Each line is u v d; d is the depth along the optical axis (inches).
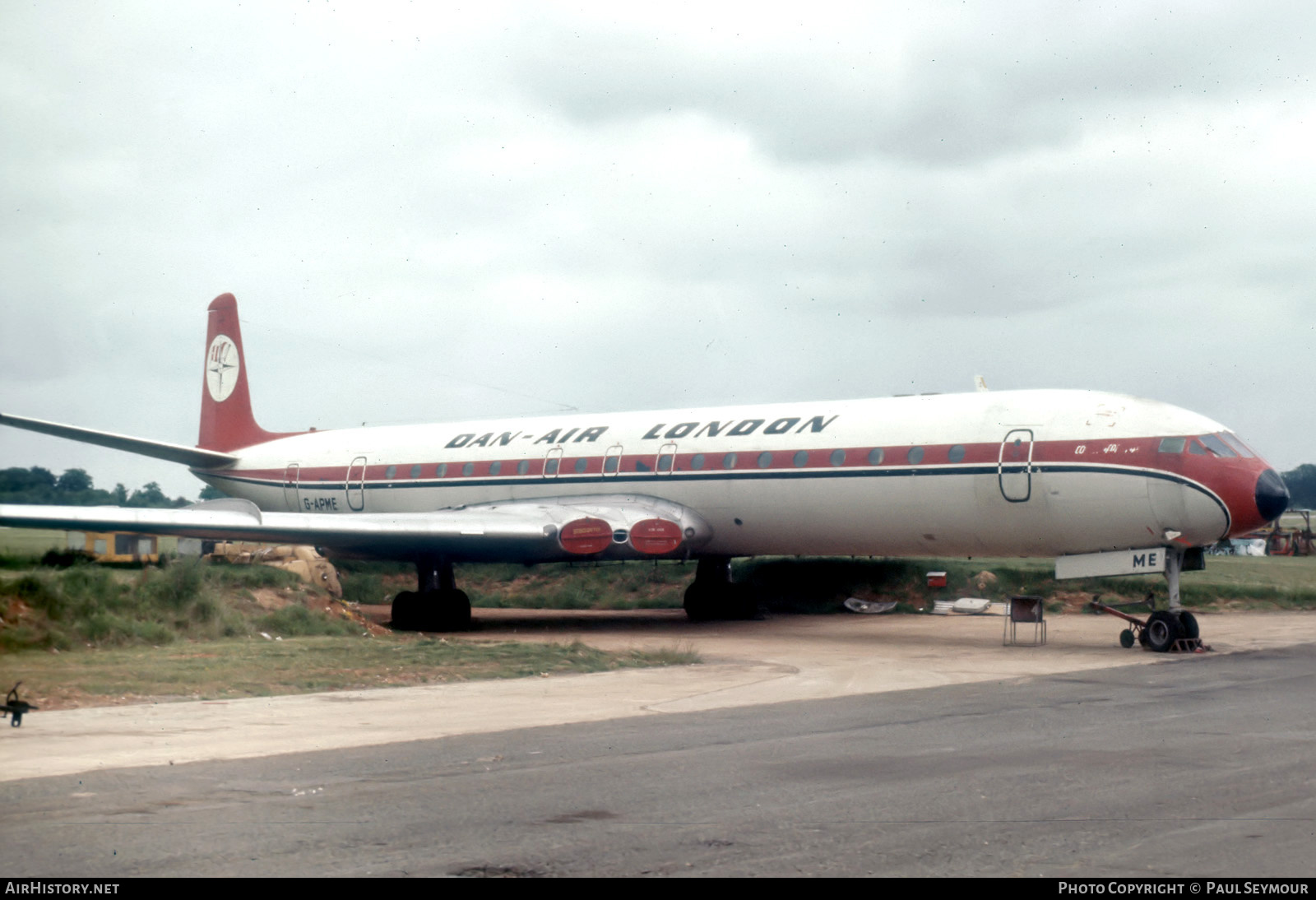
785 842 273.7
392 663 636.1
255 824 291.4
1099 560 830.5
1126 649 813.9
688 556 1043.9
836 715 486.6
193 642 724.7
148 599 767.7
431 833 282.5
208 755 386.6
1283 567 1711.4
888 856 261.4
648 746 406.3
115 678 557.9
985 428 852.0
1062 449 810.2
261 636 765.9
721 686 589.9
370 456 1268.5
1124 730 443.5
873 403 943.0
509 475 1138.0
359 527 908.6
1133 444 785.6
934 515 872.3
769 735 430.6
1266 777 349.4
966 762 374.9
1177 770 360.2
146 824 291.0
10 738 418.3
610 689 572.7
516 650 703.1
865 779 346.9
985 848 267.9
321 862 257.1
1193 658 743.7
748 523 986.1
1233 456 765.9
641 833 283.1
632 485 1047.0
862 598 1274.6
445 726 451.5
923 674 652.7
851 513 916.6
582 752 394.3
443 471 1195.3
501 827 288.8
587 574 1460.4
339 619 840.3
